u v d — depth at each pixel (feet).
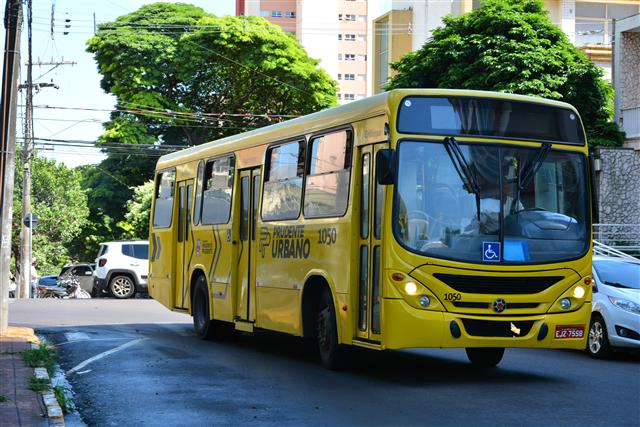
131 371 41.83
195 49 176.45
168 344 53.47
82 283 134.10
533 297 36.78
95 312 79.20
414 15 212.02
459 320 35.81
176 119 177.37
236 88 182.60
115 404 33.65
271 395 35.06
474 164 36.96
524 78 118.73
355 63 424.46
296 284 43.73
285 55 179.73
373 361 45.75
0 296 55.98
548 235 37.50
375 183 37.60
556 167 38.34
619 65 114.93
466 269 35.96
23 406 31.19
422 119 36.78
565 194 38.34
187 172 61.67
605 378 40.14
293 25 433.07
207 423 29.94
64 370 42.52
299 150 44.98
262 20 183.62
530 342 36.68
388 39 217.56
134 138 174.91
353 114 39.83
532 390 36.19
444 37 130.00
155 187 69.15
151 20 183.11
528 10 127.03
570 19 179.01
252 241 49.73
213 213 55.67
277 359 46.52
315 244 42.09
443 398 34.12
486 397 34.37
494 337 36.17
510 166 37.50
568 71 120.26
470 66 123.44
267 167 48.65
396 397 34.42
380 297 36.24
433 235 36.06
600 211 109.70
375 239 37.24
